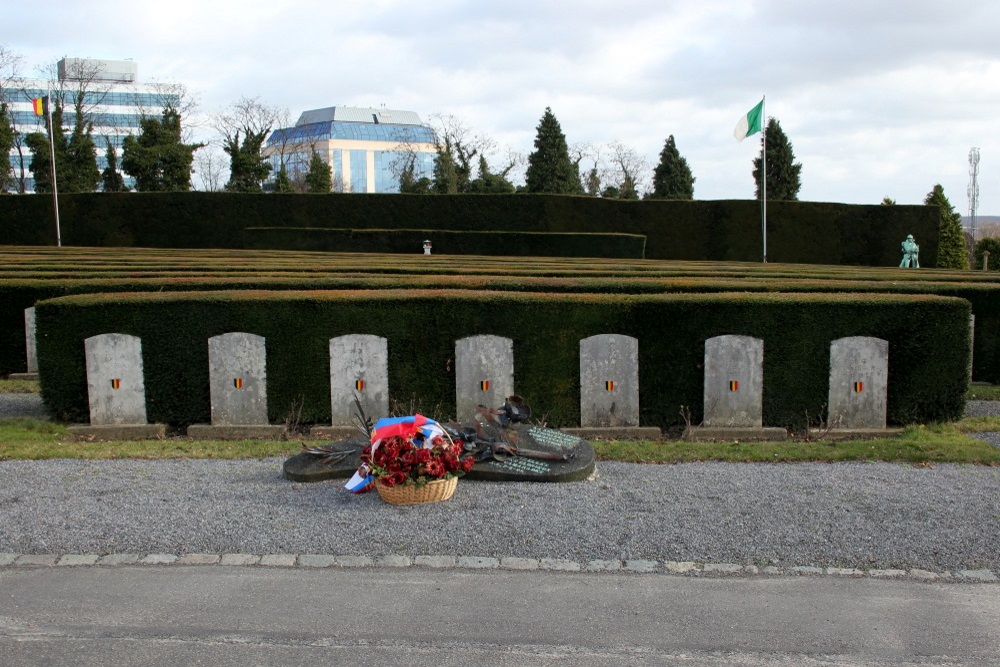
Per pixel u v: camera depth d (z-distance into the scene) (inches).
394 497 297.4
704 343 496.1
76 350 495.8
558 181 2453.2
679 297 505.0
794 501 305.3
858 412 492.1
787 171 2362.2
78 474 343.0
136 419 497.4
